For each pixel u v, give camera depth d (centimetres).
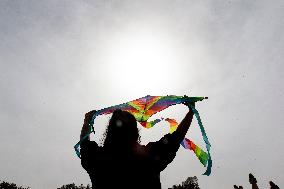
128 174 162
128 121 170
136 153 167
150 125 201
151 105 200
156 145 170
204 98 188
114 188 161
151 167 165
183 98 191
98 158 170
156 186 163
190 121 183
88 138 182
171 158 169
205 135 174
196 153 186
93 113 195
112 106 203
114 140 168
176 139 174
